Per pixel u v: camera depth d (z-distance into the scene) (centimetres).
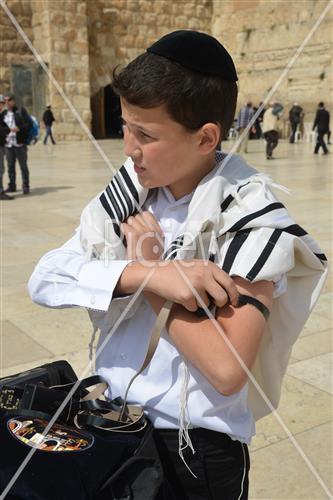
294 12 2416
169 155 114
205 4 2725
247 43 2620
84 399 130
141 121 112
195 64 108
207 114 112
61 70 2380
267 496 241
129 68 112
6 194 1026
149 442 118
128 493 110
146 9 2598
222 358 108
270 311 125
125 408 122
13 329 417
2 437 112
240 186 117
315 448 274
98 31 2525
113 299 121
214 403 122
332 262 595
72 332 412
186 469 127
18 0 2373
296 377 346
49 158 1731
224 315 112
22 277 541
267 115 1747
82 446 111
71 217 838
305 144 2325
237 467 131
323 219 819
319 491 244
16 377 137
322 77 2367
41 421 117
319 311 456
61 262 127
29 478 107
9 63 2392
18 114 1023
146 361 116
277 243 111
